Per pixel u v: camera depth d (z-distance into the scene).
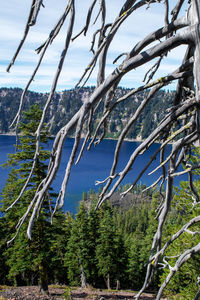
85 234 28.28
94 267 29.28
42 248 15.63
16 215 14.80
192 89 2.02
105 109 1.92
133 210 84.94
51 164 1.47
